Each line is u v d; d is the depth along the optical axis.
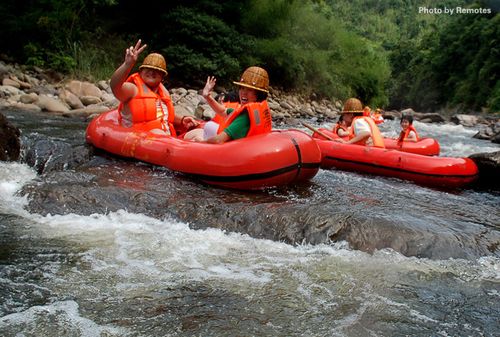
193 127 6.30
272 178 4.77
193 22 16.27
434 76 39.59
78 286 2.88
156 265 3.23
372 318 2.71
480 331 2.63
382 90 29.38
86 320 2.53
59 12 14.70
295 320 2.65
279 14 20.48
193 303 2.77
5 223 3.71
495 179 6.20
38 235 3.55
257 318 2.65
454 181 6.08
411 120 8.19
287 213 3.99
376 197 5.06
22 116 9.39
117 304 2.71
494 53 32.38
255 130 4.93
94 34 16.14
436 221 4.12
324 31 23.69
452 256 3.61
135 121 5.60
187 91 15.52
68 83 13.01
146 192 4.29
